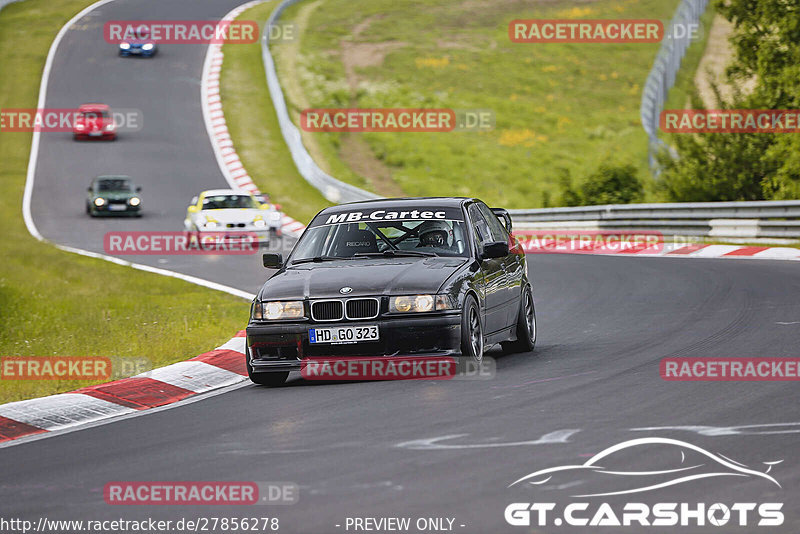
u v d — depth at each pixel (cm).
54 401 3328
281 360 3422
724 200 10962
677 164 11506
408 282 3381
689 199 11119
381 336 3328
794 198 10169
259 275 7962
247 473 2281
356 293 3356
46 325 5434
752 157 10838
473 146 19638
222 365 3972
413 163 18238
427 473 2188
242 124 18638
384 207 3888
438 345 3341
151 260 9156
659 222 9806
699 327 4325
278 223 10138
